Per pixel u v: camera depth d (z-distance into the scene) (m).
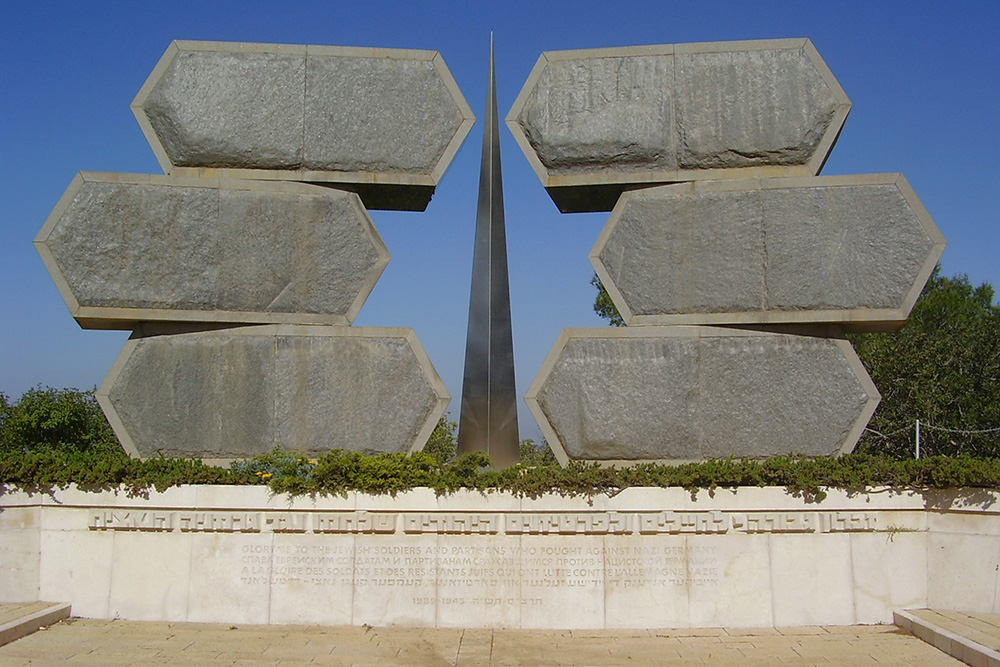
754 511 8.66
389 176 10.00
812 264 9.55
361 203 10.02
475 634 8.28
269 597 8.55
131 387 9.70
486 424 10.41
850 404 9.48
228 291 9.74
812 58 9.85
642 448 9.51
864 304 9.45
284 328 9.75
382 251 9.95
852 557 8.65
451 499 8.63
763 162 9.79
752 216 9.69
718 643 8.00
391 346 9.75
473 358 10.59
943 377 27.02
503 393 10.51
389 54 10.15
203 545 8.65
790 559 8.62
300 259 9.87
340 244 9.91
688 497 8.65
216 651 7.66
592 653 7.72
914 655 7.57
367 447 9.62
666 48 10.02
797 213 9.62
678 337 9.64
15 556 8.70
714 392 9.54
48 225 9.68
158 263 9.71
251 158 9.95
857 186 9.58
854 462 8.98
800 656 7.59
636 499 8.64
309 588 8.55
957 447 26.52
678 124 9.91
